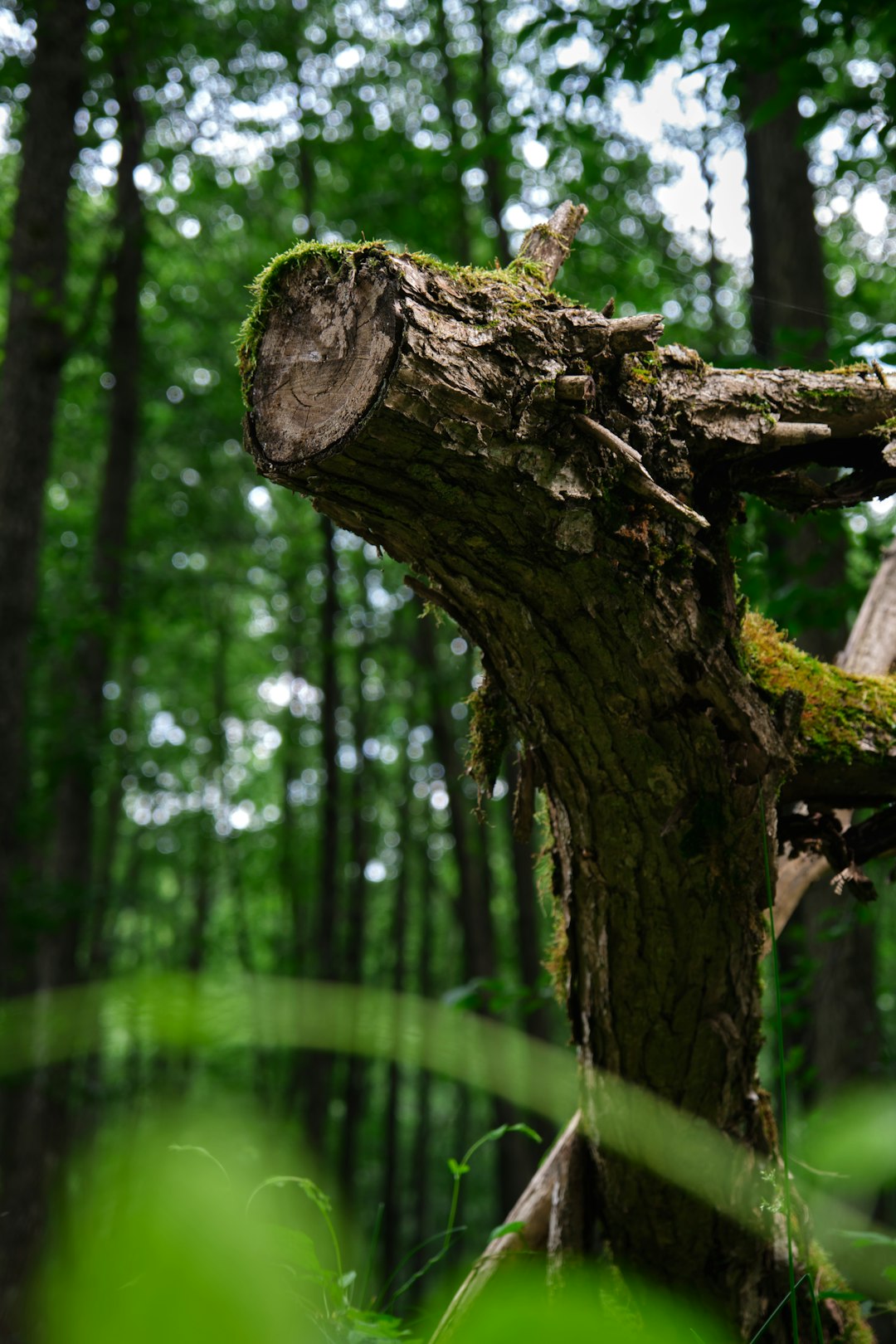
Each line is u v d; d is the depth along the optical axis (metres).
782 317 5.82
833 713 1.94
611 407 1.49
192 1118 0.29
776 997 1.52
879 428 1.72
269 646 17.34
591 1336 0.27
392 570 12.67
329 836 11.46
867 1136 0.44
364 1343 1.50
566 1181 2.08
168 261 12.19
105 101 9.13
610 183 9.04
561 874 2.01
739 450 1.64
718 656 1.66
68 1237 0.23
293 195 11.56
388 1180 13.62
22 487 7.08
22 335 7.25
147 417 12.84
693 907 1.78
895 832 2.04
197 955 15.09
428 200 9.38
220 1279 0.21
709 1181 1.92
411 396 1.33
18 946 8.06
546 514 1.46
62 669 9.93
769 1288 1.97
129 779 14.32
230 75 9.94
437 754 11.26
